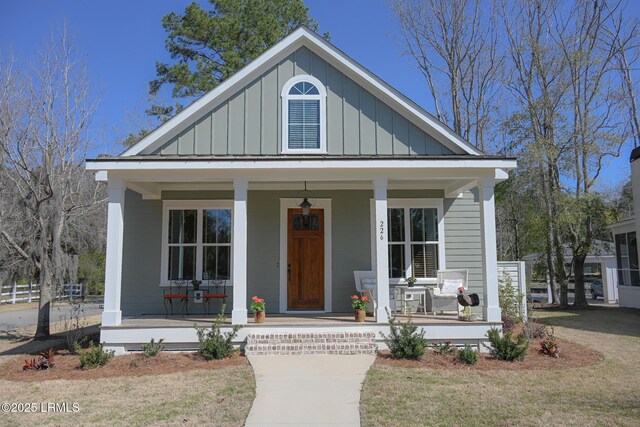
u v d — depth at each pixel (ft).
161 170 31.17
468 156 31.48
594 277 116.98
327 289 39.32
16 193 44.32
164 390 22.76
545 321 50.85
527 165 69.10
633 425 18.15
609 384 24.04
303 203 36.70
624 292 69.77
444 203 40.73
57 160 43.37
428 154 35.17
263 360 27.84
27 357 32.45
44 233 42.27
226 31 76.64
